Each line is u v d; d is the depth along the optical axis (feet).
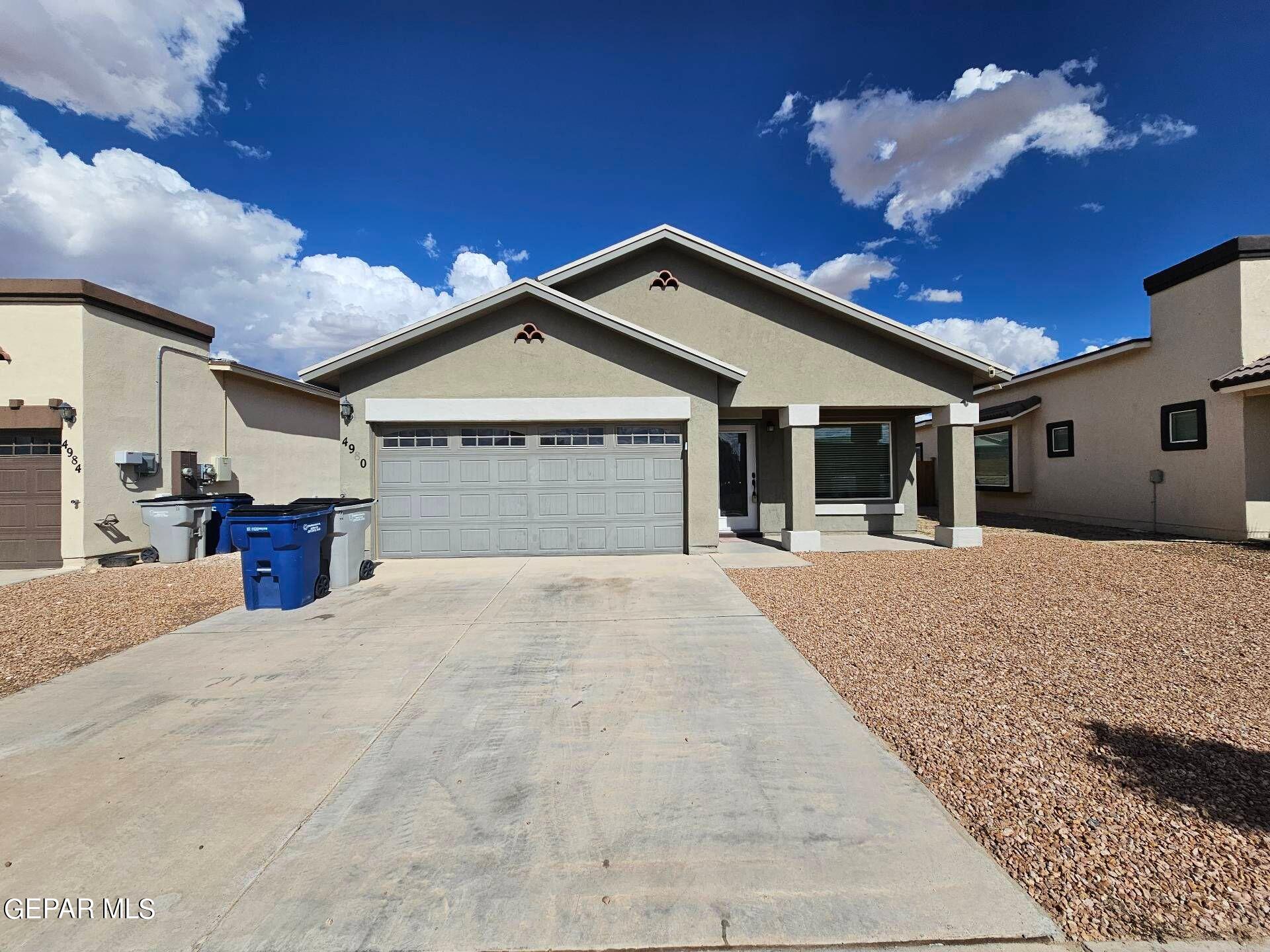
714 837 9.07
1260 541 34.06
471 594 24.81
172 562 35.09
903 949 7.05
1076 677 15.06
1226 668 15.48
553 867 8.48
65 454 32.89
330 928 7.45
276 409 50.01
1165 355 39.52
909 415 44.19
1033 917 7.44
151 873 8.43
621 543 33.94
